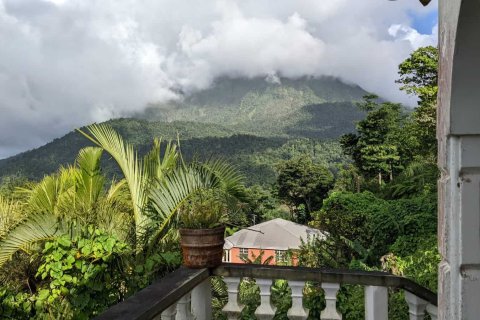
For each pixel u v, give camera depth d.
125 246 5.21
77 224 5.75
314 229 12.14
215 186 5.50
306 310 2.99
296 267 3.03
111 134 7.01
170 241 5.86
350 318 3.83
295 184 57.22
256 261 6.48
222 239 3.09
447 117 1.92
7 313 5.01
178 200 5.58
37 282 7.14
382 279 2.82
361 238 10.81
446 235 1.99
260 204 54.75
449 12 1.87
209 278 3.08
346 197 11.81
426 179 13.98
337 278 2.88
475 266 1.94
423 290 2.81
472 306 1.94
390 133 39.53
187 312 2.73
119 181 8.09
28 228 5.82
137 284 4.91
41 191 7.28
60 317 4.91
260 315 3.03
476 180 1.94
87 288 4.91
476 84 1.84
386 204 11.13
